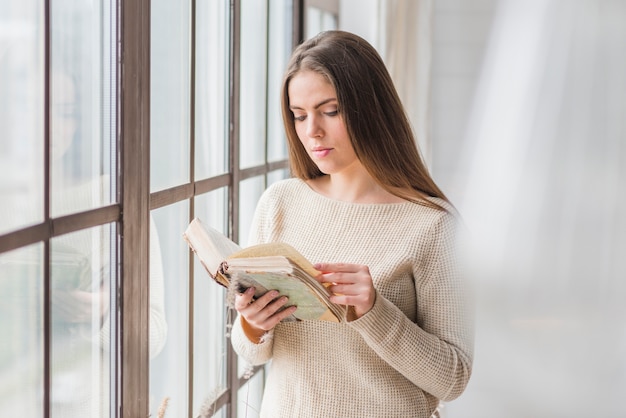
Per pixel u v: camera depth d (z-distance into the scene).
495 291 3.45
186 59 1.82
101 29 1.34
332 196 1.70
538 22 3.44
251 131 2.50
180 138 1.79
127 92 1.42
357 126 1.57
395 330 1.49
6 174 1.02
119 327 1.44
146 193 1.53
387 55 3.19
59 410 1.22
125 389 1.45
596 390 3.37
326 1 3.46
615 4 3.33
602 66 3.36
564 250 3.40
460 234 1.64
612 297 3.36
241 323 1.59
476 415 3.46
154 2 1.60
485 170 3.52
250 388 2.54
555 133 3.42
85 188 1.29
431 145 3.28
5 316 1.03
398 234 1.62
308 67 1.57
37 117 1.11
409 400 1.59
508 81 3.50
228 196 2.22
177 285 1.82
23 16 1.06
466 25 3.60
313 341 1.60
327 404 1.58
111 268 1.40
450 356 1.54
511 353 3.43
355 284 1.44
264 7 2.63
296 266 1.33
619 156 3.36
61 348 1.22
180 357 1.85
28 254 1.08
